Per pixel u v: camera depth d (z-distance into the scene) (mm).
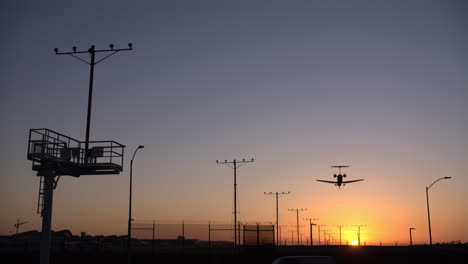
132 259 51281
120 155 37375
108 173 37500
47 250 33844
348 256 58062
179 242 85250
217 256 54406
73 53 38781
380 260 54719
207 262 50688
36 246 82625
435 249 84750
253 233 54188
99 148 36594
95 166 36219
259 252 53656
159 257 53406
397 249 91438
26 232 108312
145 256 54062
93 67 38719
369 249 89562
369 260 54812
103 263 49094
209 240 60406
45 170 34531
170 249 77250
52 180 34688
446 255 57031
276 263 21828
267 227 54219
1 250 67438
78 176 37469
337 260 54781
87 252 59094
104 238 93562
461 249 85875
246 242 54250
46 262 33688
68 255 54062
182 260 51625
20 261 47938
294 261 21328
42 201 34562
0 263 47188
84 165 36188
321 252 66500
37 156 32969
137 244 83625
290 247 99625
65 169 35969
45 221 34094
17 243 86375
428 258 55375
